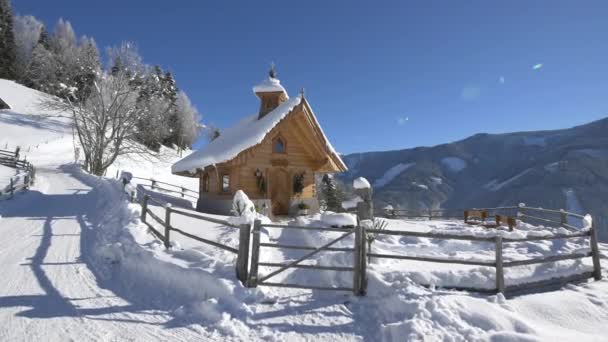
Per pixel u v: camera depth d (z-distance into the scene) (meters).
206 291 6.25
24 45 77.62
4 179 26.34
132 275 7.50
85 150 40.28
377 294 6.05
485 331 4.84
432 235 6.25
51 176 33.16
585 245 10.99
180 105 82.38
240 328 5.16
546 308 5.75
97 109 39.91
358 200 15.27
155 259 7.45
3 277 7.26
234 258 7.73
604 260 9.14
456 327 4.83
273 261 8.34
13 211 16.09
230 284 6.12
